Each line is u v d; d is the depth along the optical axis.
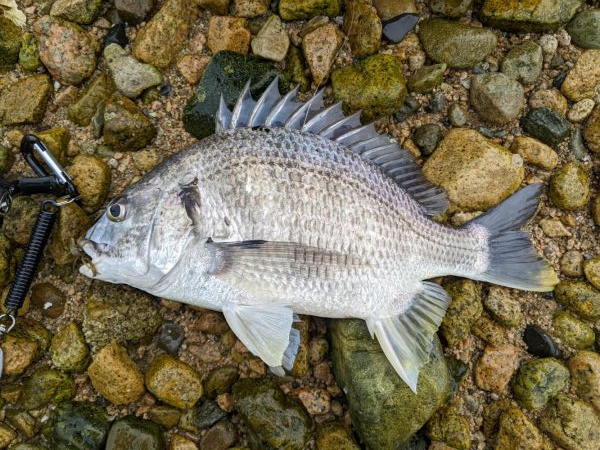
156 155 0.42
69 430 0.38
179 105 0.42
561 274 0.44
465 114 0.44
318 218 0.36
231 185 0.35
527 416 0.41
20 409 0.39
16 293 0.37
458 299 0.41
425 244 0.40
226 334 0.41
